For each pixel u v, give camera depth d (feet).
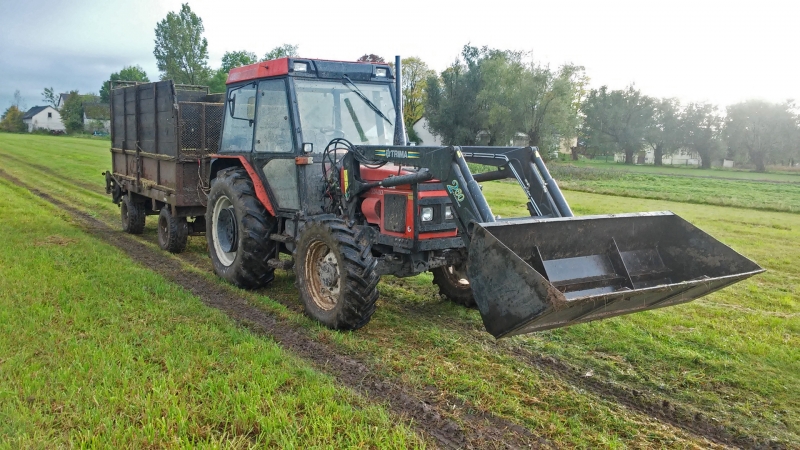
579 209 53.78
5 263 24.00
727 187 85.76
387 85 22.80
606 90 214.90
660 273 16.78
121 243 32.14
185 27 165.78
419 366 15.80
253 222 22.39
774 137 185.47
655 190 75.92
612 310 14.06
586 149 226.17
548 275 14.98
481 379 14.94
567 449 11.96
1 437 11.36
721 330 19.39
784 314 21.76
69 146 132.05
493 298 13.58
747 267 15.24
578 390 14.73
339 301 17.92
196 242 32.94
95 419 11.93
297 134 20.62
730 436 12.84
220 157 24.53
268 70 21.81
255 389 13.35
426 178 16.90
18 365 14.25
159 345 15.83
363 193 19.84
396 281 25.35
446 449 11.82
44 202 46.11
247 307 20.84
